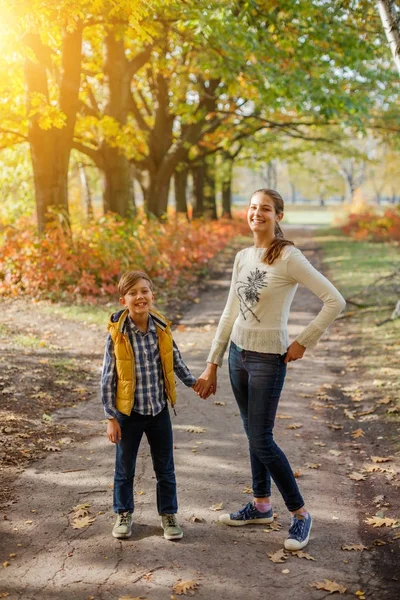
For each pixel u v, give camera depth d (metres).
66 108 12.86
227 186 39.94
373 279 15.34
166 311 12.00
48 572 3.39
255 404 3.59
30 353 8.07
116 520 3.98
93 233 13.55
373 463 4.99
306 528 3.72
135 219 16.12
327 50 13.61
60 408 6.25
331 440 5.57
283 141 29.64
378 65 18.44
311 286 3.48
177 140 21.08
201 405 6.52
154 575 3.37
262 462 3.66
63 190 13.16
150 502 4.27
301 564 3.51
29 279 12.12
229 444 5.38
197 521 4.00
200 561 3.52
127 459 3.73
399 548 3.69
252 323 3.59
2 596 3.17
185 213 26.00
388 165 45.66
